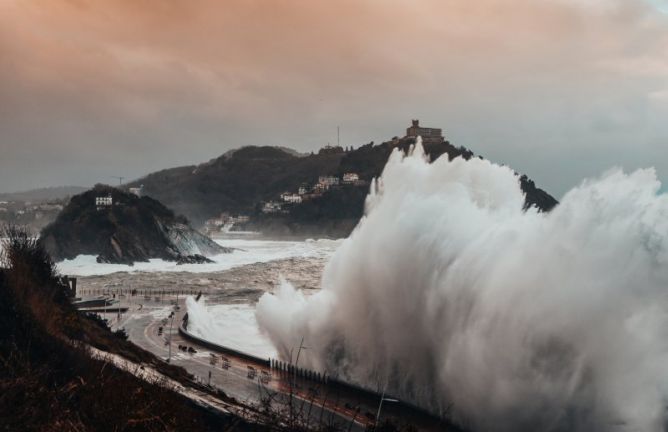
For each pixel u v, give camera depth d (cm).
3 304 5284
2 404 3033
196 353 8731
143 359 6844
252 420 3328
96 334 7381
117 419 3169
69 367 4528
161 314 13025
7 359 3897
